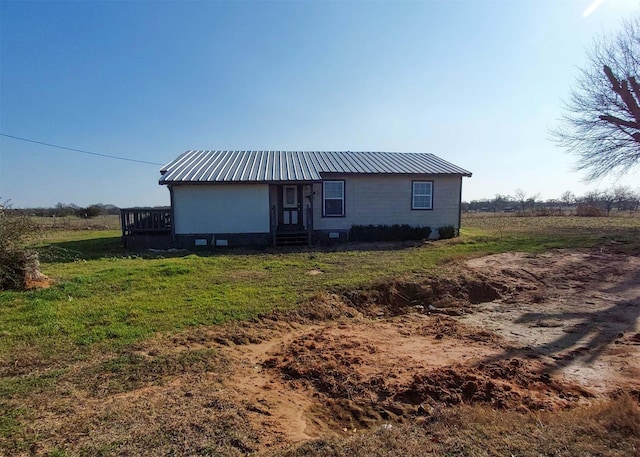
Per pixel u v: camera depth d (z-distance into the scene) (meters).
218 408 3.45
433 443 2.81
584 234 16.22
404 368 4.45
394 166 16.81
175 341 5.10
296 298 7.12
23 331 5.26
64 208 37.59
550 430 2.92
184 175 14.35
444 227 16.25
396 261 10.60
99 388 3.79
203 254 12.58
